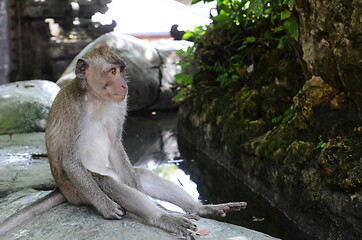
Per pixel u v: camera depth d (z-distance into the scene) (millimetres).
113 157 4598
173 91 11977
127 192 4059
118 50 11750
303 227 5566
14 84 10000
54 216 4180
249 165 6914
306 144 5738
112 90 4191
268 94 7352
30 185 5863
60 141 4258
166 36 17281
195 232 3979
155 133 9969
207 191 6754
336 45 5293
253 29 8281
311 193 5477
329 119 5898
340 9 5129
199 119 8836
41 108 8891
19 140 8086
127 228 3848
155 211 3955
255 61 8016
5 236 4062
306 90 6094
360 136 5301
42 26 15102
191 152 8617
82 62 4160
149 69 11828
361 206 4836
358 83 5246
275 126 6770
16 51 15219
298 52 6492
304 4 5773
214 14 10500
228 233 4070
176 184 4578
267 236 4176
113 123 4512
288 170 5906
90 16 15273
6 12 15602
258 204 6277
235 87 8453
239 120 7438
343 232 5055
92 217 4074
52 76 15094
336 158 5203
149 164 7938
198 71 9898
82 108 4203
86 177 4129
